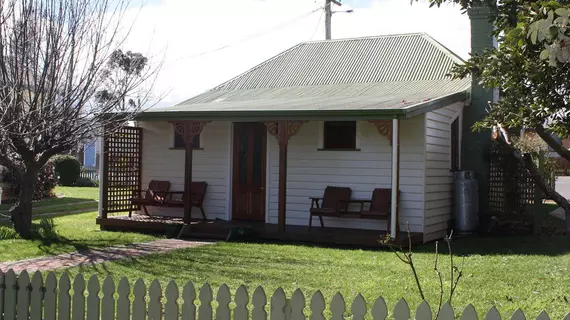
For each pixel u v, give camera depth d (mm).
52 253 10711
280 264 9586
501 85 5676
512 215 14039
